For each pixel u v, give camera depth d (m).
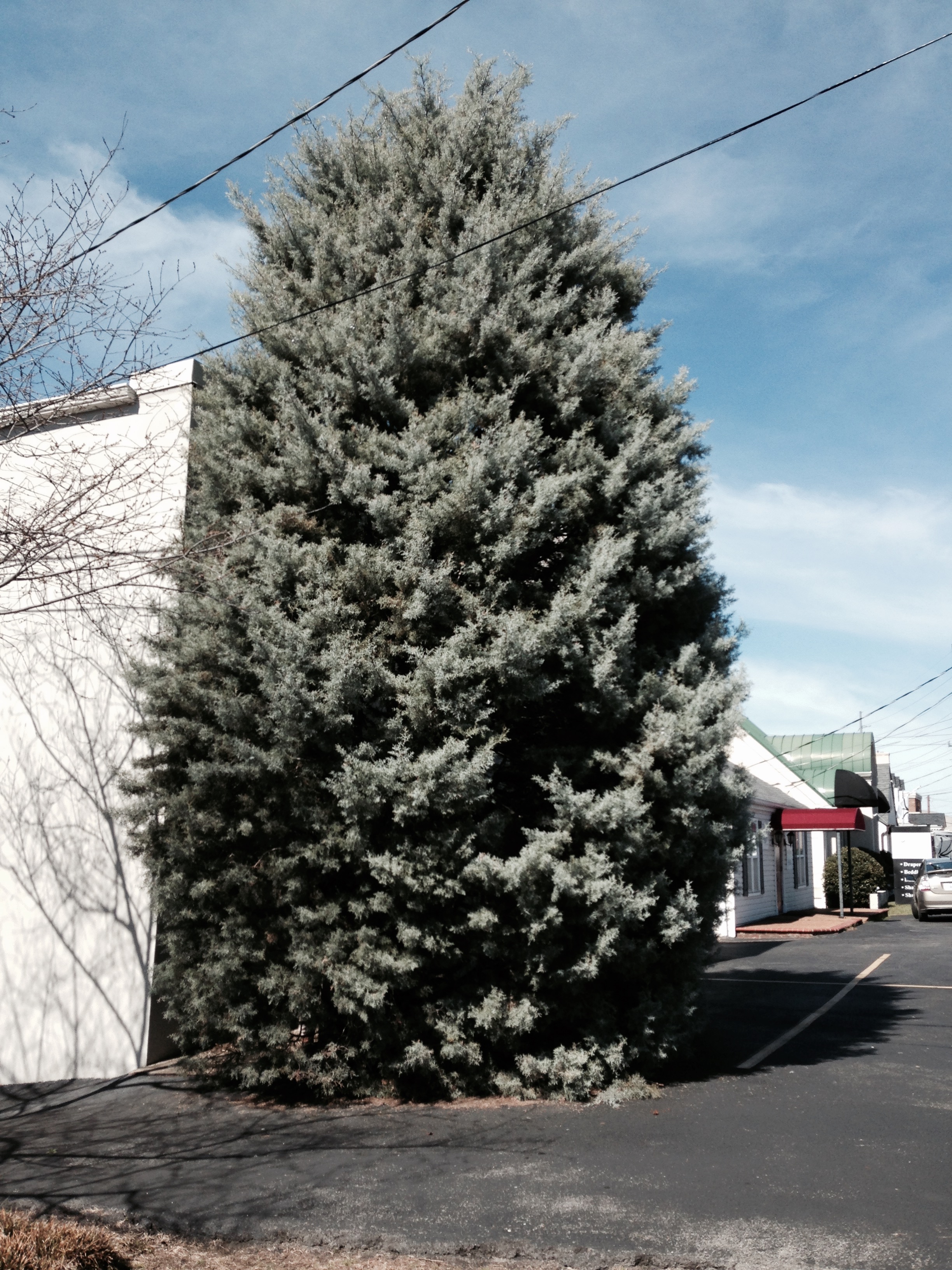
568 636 7.45
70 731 9.84
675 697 7.84
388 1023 7.27
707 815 7.86
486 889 7.12
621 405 8.54
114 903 9.37
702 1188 5.36
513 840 7.80
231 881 7.33
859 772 39.03
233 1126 6.89
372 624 7.70
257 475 8.02
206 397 8.65
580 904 7.15
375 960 6.95
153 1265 4.61
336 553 7.87
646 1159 5.86
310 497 8.00
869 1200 5.15
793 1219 4.92
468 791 6.96
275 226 9.10
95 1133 6.93
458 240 8.63
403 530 7.67
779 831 27.73
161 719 7.81
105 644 9.74
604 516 8.28
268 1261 4.66
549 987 7.32
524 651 7.07
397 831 7.23
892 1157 5.86
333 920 7.12
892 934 22.30
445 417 7.94
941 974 14.46
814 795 33.66
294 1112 7.18
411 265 8.38
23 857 9.84
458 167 8.95
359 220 8.70
